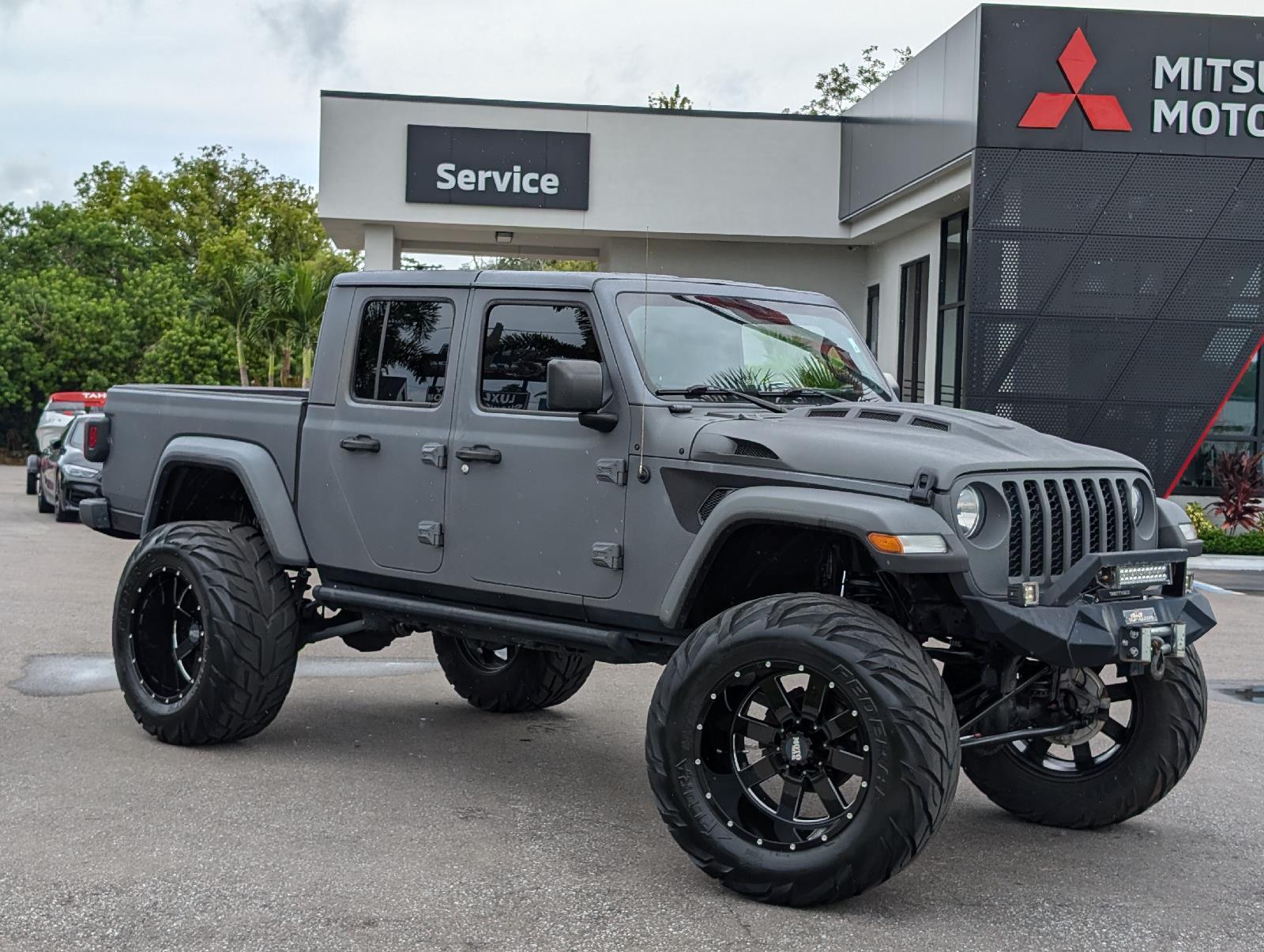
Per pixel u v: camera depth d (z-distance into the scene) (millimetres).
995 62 17328
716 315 5422
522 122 22266
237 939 3928
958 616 4656
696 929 4094
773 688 4395
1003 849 5105
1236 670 9172
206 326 44125
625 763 6207
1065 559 4559
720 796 4461
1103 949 4023
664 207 22562
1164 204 17578
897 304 22641
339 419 5938
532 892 4398
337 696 7566
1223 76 17422
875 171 21031
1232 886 4664
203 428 6516
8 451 42906
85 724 6582
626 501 4980
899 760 4059
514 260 26594
